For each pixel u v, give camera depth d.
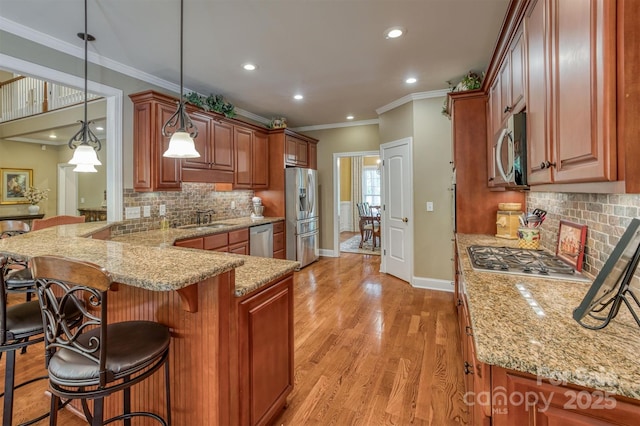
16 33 2.30
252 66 3.07
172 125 2.99
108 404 1.59
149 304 1.40
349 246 7.11
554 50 1.15
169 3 2.07
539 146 1.33
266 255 4.43
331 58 2.91
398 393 1.93
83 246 1.50
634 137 0.77
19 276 1.82
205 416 1.27
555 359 0.76
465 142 2.90
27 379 2.06
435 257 3.93
